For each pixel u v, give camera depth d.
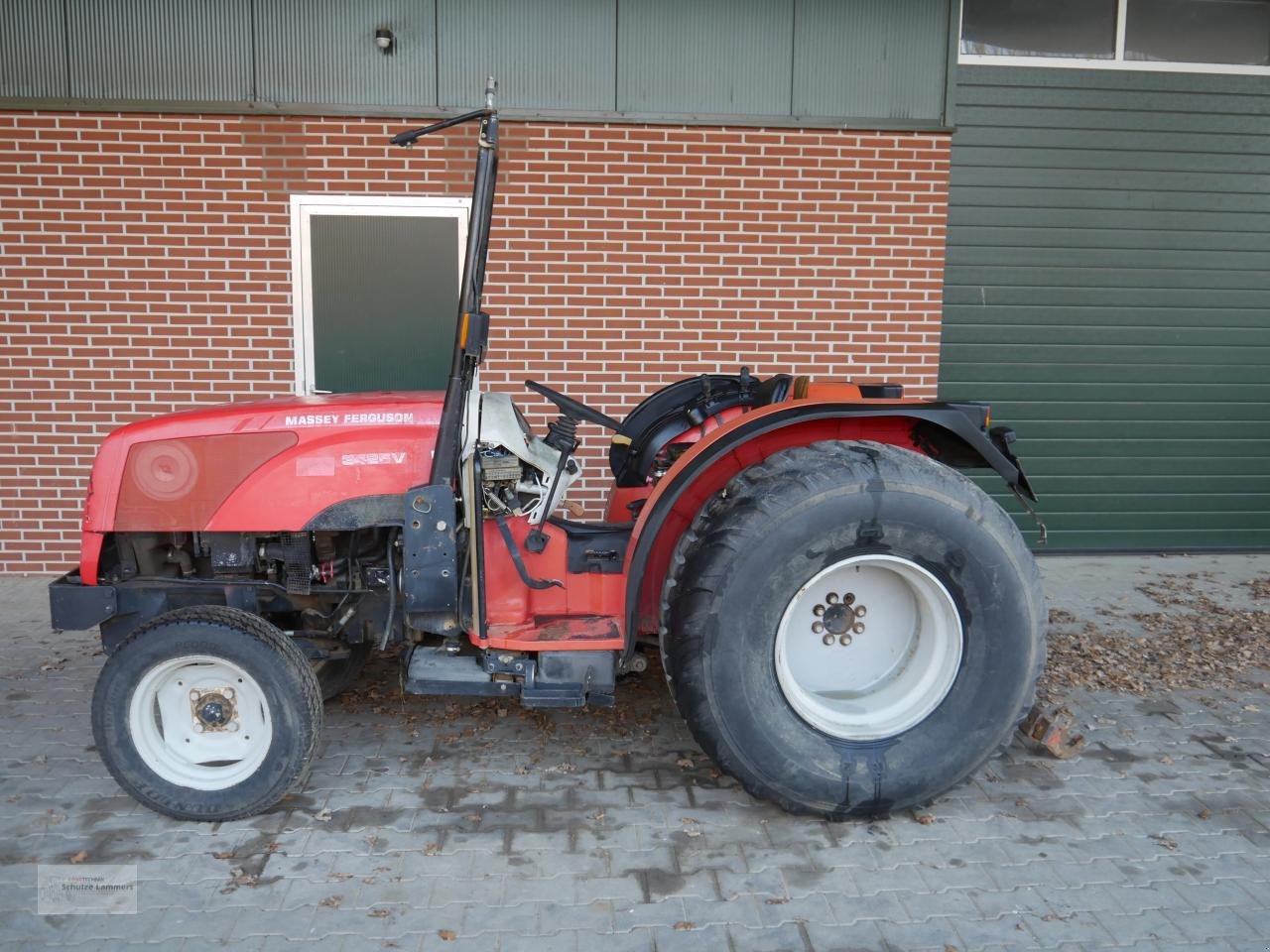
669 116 5.43
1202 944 2.45
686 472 2.98
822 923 2.51
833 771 2.89
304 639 3.34
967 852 2.86
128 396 5.46
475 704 3.92
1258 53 6.09
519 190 5.46
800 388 3.56
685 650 2.88
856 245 5.68
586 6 5.35
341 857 2.80
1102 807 3.13
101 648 4.47
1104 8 5.93
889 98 5.58
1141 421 6.29
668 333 5.66
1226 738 3.65
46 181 5.26
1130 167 6.05
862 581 3.08
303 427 3.08
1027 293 6.10
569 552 3.24
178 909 2.54
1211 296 6.21
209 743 3.02
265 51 5.26
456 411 2.95
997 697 2.94
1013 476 3.13
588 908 2.57
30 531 5.52
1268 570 6.01
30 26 5.15
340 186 5.37
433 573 2.98
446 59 5.34
